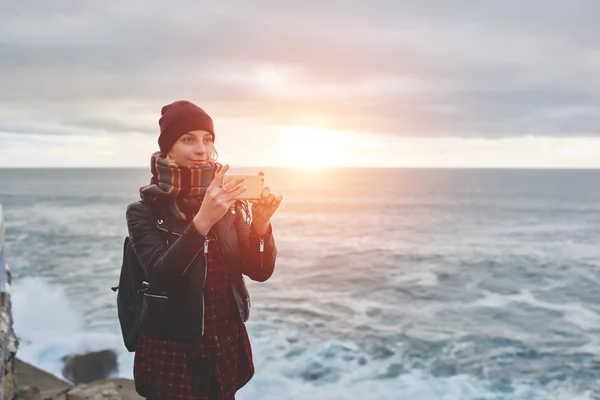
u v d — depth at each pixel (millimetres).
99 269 21922
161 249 1940
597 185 120125
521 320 14617
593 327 13953
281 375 10219
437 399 9367
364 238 34375
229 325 2098
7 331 5184
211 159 2094
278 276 20750
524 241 33000
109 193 88062
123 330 2117
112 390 6289
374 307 15898
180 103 2027
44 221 44188
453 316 14977
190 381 2000
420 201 73750
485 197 82062
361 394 9469
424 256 26531
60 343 11602
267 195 1980
